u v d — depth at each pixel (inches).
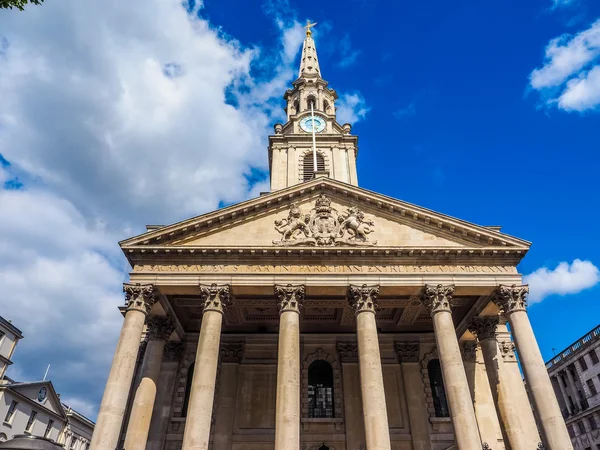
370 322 1082.1
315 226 1219.9
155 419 1266.0
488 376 1224.8
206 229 1219.9
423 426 1283.2
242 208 1232.2
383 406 975.0
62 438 2608.3
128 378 1015.0
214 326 1075.9
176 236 1200.2
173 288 1140.5
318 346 1433.3
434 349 1418.6
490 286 1136.2
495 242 1191.6
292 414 956.0
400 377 1380.4
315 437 1274.6
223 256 1165.1
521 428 1147.9
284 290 1117.1
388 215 1253.7
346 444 1254.3
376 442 926.4
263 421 1304.1
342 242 1187.9
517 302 1113.4
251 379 1370.6
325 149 2116.1
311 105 2256.4
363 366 1027.9
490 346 1245.7
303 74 2529.5
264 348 1422.2
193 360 1390.3
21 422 2273.6
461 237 1212.5
